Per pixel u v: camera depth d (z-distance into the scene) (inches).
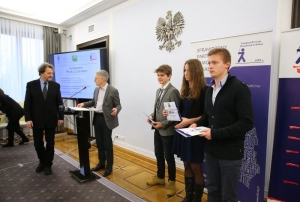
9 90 179.8
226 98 51.0
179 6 109.0
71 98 170.7
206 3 97.7
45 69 100.1
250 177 76.4
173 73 114.1
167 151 82.4
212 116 54.4
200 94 67.1
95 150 146.4
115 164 120.3
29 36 188.1
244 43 76.3
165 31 116.3
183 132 55.1
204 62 87.6
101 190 89.1
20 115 153.3
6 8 166.9
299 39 66.2
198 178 70.9
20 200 80.8
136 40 135.4
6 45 176.1
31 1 160.4
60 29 204.7
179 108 75.2
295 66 67.1
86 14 170.1
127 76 144.3
